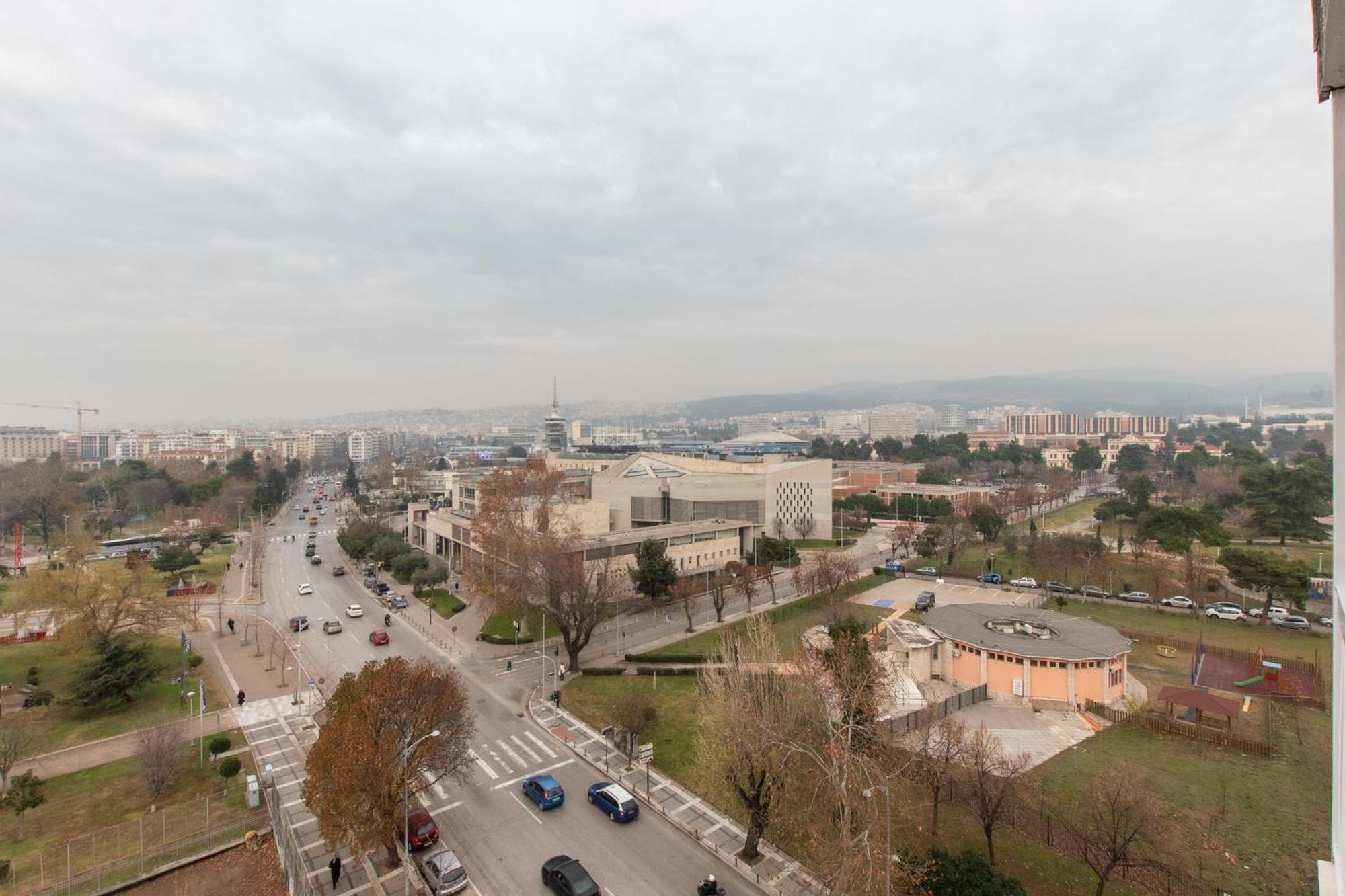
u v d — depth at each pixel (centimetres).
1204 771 4297
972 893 2700
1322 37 1231
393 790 3328
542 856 3531
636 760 4509
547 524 8669
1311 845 3509
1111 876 3281
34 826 3875
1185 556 9219
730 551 10825
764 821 3422
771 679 3853
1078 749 4622
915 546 11212
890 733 4097
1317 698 5344
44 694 5378
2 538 13075
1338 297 1335
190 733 5044
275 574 10800
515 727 5116
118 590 6088
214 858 3650
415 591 9331
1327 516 12925
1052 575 9544
